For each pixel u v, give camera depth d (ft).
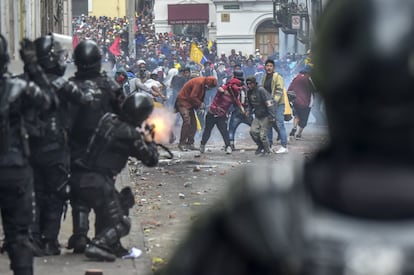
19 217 39.73
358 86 8.34
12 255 39.81
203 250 8.64
